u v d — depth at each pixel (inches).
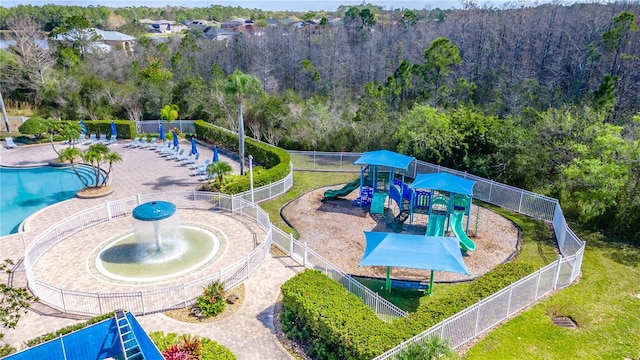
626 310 621.9
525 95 1646.2
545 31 2343.8
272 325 593.0
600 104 1283.2
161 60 2571.4
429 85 1776.6
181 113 2026.3
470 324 546.0
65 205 1031.6
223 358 504.7
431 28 3026.6
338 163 1374.3
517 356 527.8
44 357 486.6
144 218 738.2
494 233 885.8
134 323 525.0
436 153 1228.5
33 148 1558.8
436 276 726.5
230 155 1503.4
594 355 530.9
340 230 901.8
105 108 1946.4
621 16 1539.1
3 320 466.9
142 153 1503.4
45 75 2150.6
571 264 682.8
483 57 2263.8
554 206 913.5
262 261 747.4
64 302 613.0
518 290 601.9
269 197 1078.4
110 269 724.7
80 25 2896.2
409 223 938.7
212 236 853.2
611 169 824.3
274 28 3863.2
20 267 736.3
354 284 636.7
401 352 458.9
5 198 1107.3
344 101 1967.3
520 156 1085.1
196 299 621.6
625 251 796.6
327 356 518.3
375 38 3137.3
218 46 3302.2
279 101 1769.2
